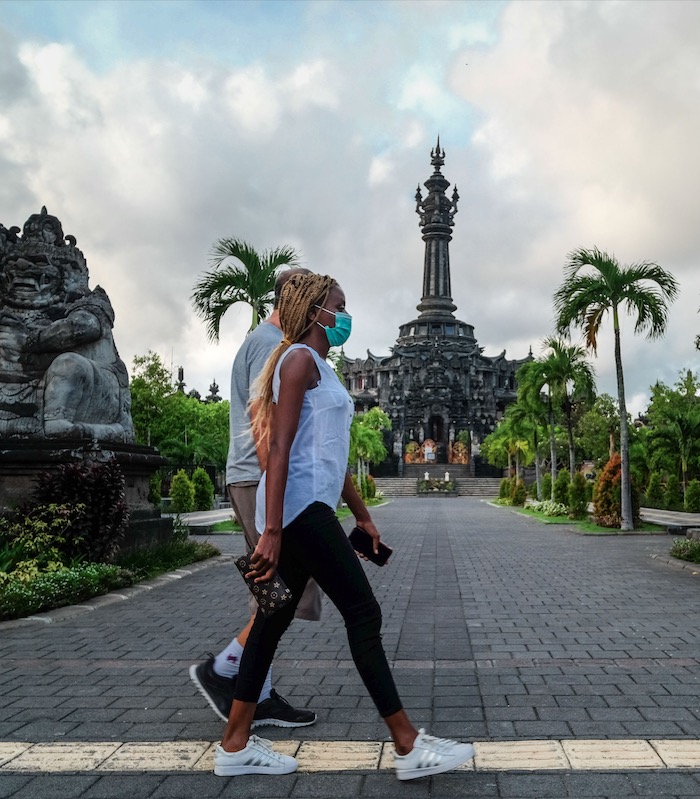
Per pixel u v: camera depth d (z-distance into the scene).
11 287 12.80
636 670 6.10
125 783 3.80
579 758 4.07
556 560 15.59
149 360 46.56
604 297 24.42
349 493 4.48
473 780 3.80
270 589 3.68
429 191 124.12
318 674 6.05
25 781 3.83
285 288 4.18
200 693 5.42
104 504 11.09
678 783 3.73
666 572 13.30
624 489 24.91
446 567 14.32
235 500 4.98
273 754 3.93
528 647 7.07
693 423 44.19
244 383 4.99
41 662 6.42
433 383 116.81
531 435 52.31
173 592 10.77
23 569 9.58
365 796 3.63
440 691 5.51
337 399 4.03
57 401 12.27
